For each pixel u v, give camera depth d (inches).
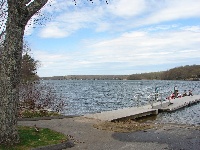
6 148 356.2
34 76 1154.0
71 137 465.1
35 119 653.9
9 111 374.9
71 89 3609.7
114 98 2095.2
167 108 987.9
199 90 3321.9
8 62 374.9
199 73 7426.2
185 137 482.6
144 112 868.6
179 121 813.2
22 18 380.2
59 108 896.9
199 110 1090.1
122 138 470.3
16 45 378.0
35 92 923.4
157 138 473.1
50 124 591.5
